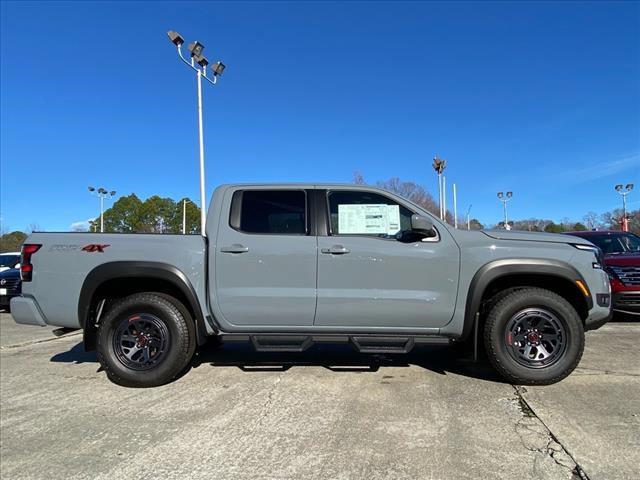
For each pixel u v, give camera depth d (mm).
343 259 4762
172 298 4906
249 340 4867
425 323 4793
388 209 4926
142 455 3348
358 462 3193
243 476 3037
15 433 3752
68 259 4902
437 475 3014
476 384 4766
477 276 4676
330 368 5375
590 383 4746
